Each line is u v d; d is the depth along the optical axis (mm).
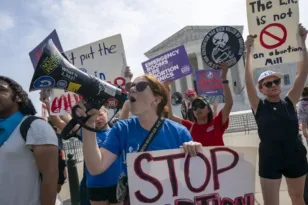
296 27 4121
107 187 3648
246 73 3883
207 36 4523
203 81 7273
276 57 4180
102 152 2184
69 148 12172
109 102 2018
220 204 2184
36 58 4438
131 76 4828
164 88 2281
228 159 2227
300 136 3768
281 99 3768
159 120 2234
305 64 3838
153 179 2121
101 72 4879
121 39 4867
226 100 4164
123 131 2240
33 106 2514
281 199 5113
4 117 2389
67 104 4492
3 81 2379
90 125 1979
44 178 2250
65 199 6887
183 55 5430
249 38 4180
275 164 3516
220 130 4059
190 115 5133
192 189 2154
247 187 2225
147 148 2164
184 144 2152
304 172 3572
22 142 2205
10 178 2166
